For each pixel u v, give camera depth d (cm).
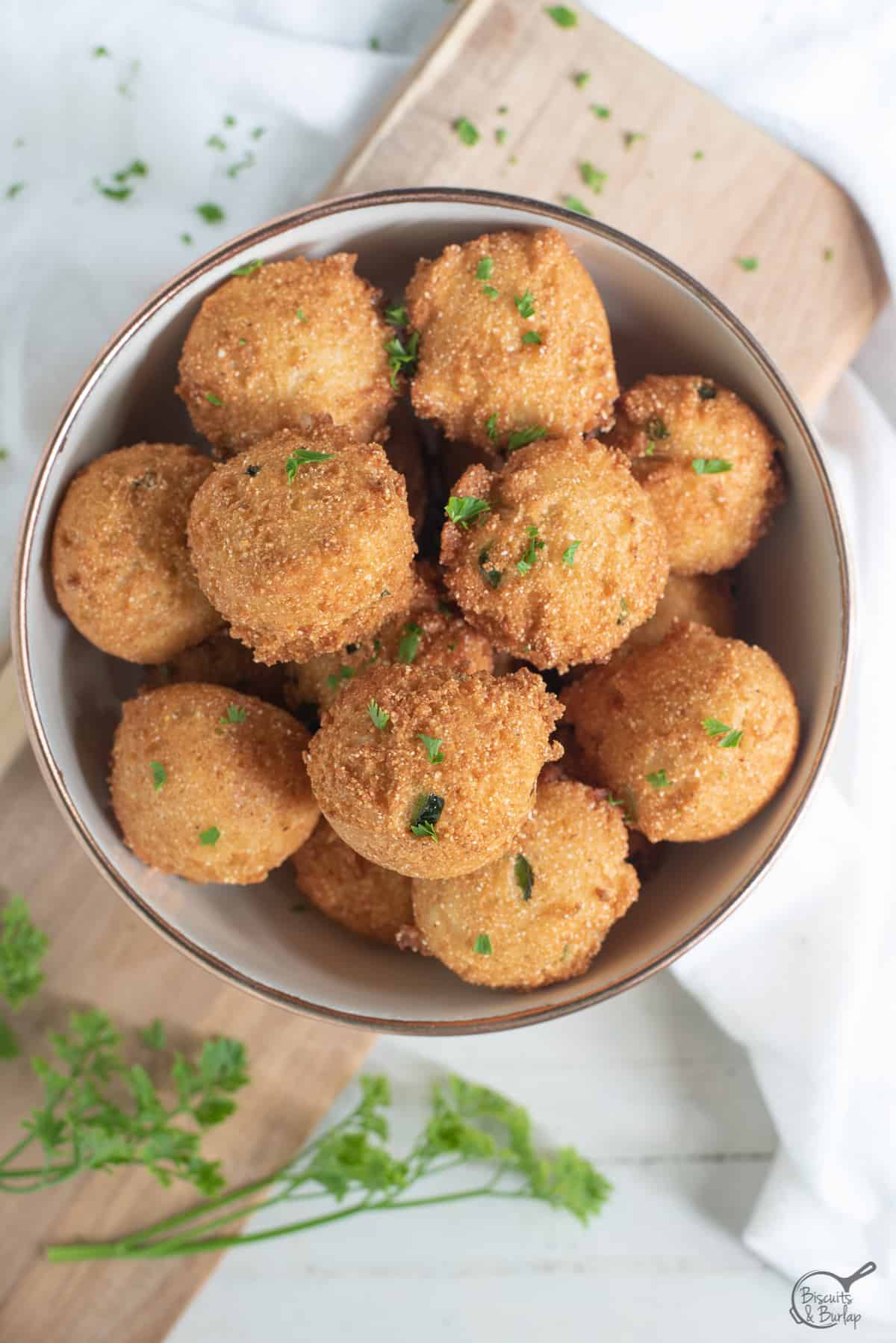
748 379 35
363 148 39
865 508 43
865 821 42
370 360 34
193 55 43
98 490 34
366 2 44
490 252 34
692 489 35
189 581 34
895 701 43
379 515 31
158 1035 41
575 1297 45
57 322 43
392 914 36
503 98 39
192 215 44
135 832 34
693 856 35
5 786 41
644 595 33
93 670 36
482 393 34
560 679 36
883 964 42
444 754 31
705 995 42
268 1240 45
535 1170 43
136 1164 42
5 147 44
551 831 34
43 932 41
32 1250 41
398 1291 45
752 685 34
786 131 41
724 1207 44
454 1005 34
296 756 34
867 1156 42
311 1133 42
